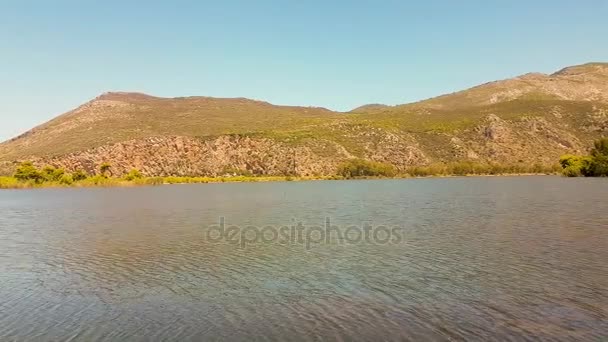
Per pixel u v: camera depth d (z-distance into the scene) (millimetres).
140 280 28844
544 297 23547
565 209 61906
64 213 73812
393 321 20719
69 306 23859
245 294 25266
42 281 29125
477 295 24109
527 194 90062
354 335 19281
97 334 19953
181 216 64875
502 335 18938
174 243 41719
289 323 20766
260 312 22281
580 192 90938
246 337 19297
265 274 29531
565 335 18828
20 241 45312
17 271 32062
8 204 95000
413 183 151000
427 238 41531
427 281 27000
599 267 29375
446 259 32625
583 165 163625
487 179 169625
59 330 20516
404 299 23750
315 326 20359
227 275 29547
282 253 36188
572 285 25562
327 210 69062
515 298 23484
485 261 31719
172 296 25219
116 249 39469
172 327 20578
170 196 110188
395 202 81000
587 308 21844
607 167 156500
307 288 26141
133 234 48000
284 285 26859
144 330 20281
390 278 27812
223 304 23609
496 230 45062
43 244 43188
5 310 23375
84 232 50625
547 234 41938
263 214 65188
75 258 36188
